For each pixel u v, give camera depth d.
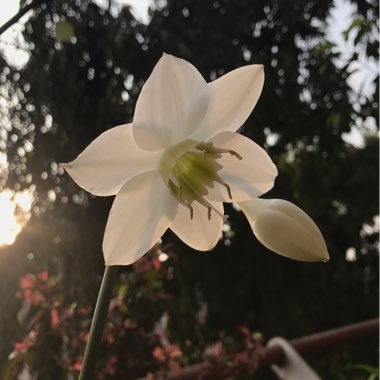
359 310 1.02
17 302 0.57
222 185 0.17
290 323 0.90
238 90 0.16
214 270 0.88
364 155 1.24
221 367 0.34
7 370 0.34
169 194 0.17
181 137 0.16
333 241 1.17
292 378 0.34
